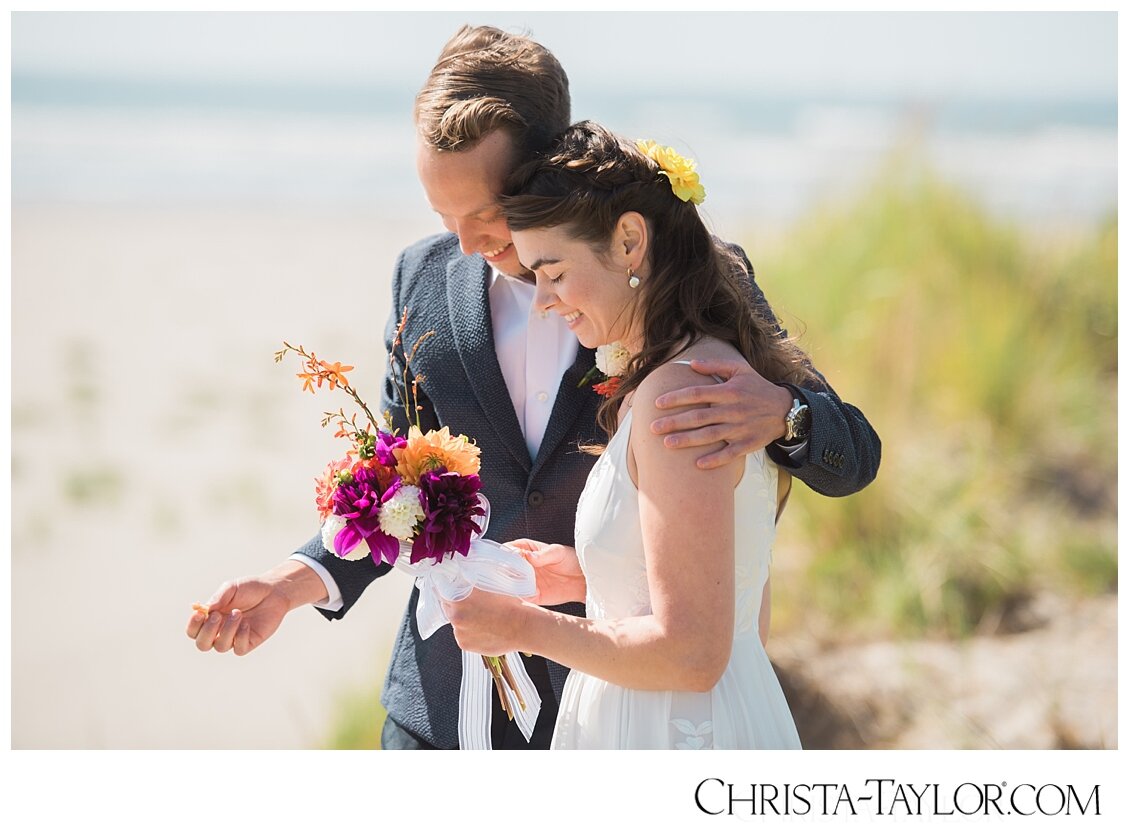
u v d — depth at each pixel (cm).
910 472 492
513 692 208
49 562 597
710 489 166
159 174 1611
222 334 897
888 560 458
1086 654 419
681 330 182
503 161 194
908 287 569
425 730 231
